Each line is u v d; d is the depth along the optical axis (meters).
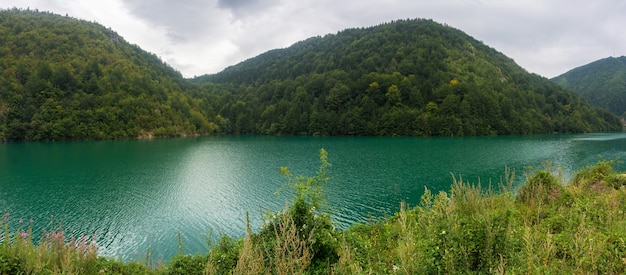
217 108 172.88
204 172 43.56
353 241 7.72
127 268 8.98
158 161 54.34
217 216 24.95
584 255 4.60
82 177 40.16
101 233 21.61
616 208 7.77
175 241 20.30
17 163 51.06
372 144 79.75
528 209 9.50
